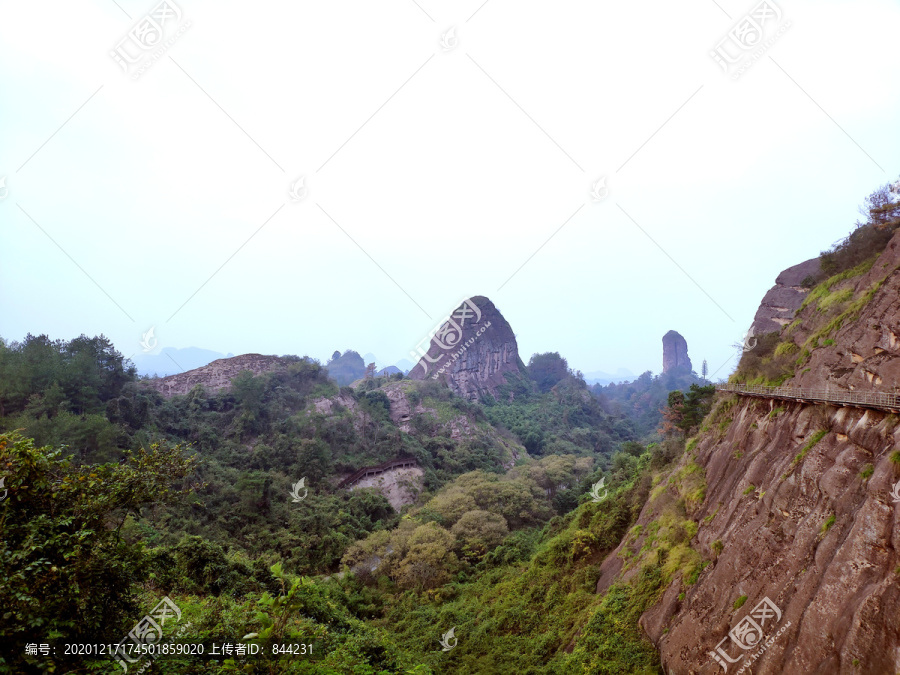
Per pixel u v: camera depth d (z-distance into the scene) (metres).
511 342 167.75
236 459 65.12
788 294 49.00
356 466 76.25
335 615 32.44
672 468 40.44
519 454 106.44
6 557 9.81
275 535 53.19
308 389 88.38
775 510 20.84
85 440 47.75
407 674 23.45
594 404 153.25
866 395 19.28
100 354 60.25
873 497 15.52
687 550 27.62
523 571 44.53
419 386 111.75
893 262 26.88
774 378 30.88
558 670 27.61
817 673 14.74
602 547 40.00
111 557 11.62
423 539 50.00
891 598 13.55
